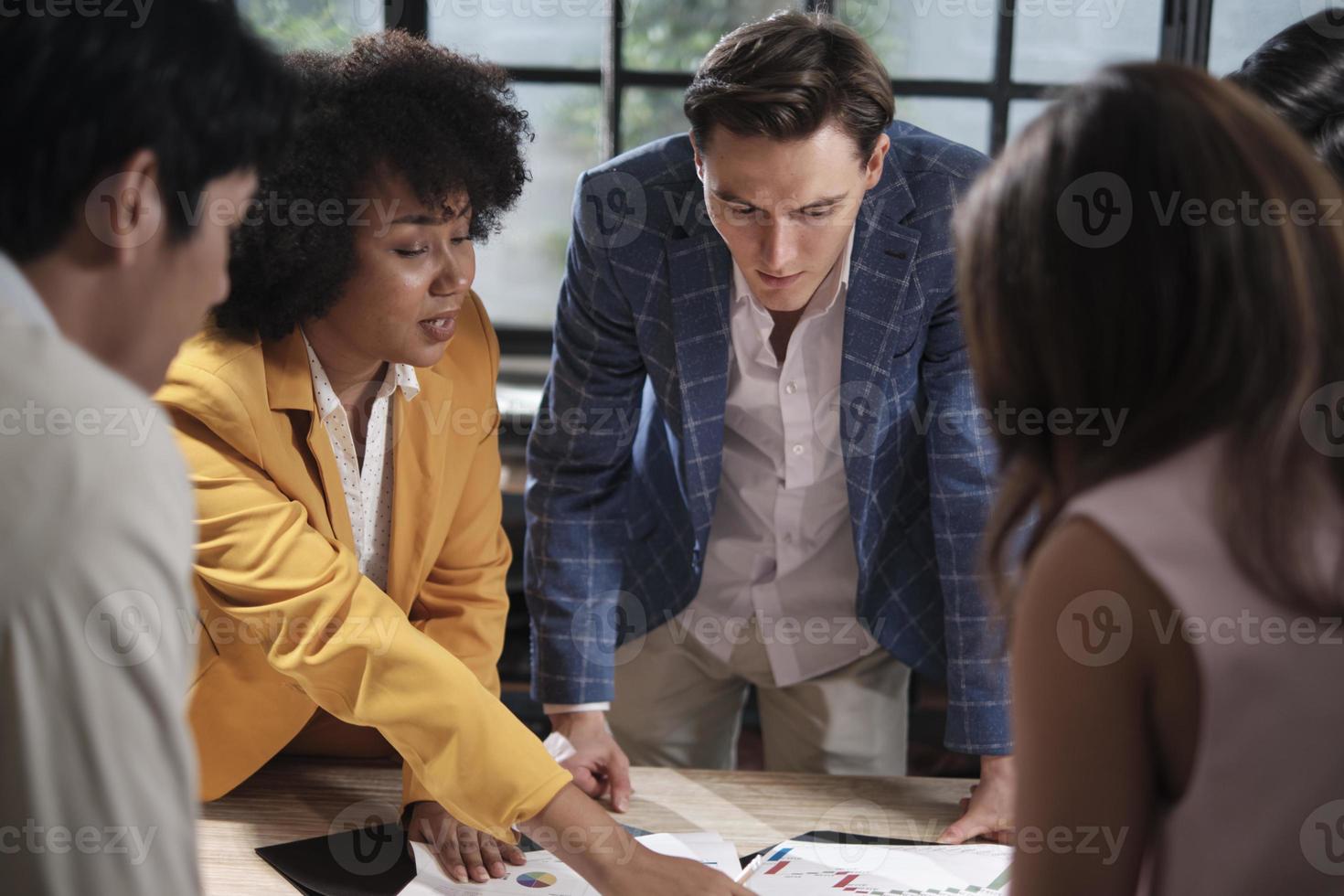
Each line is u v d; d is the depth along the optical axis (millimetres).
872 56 1265
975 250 698
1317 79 1215
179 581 600
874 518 1500
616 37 3100
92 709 563
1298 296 618
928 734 2939
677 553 1638
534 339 3320
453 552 1402
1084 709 655
